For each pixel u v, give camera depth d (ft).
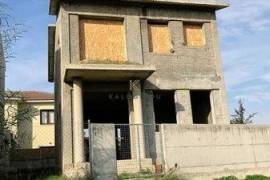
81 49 65.82
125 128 57.57
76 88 60.03
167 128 53.93
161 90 68.13
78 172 53.47
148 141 61.62
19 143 61.16
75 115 59.21
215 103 71.00
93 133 48.52
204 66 71.77
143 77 62.80
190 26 73.92
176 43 71.05
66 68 56.34
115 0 68.18
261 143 60.85
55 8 69.51
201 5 72.49
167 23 72.02
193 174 53.98
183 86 69.36
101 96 70.54
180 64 70.28
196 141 55.31
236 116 106.63
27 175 61.41
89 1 67.15
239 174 57.82
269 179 57.00
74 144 59.06
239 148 58.70
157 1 69.51
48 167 69.87
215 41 73.56
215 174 55.57
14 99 46.11
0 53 42.37
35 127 112.88
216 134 57.16
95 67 57.36
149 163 56.03
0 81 65.46
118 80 63.41
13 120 44.39
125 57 67.87
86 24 67.21
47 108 115.85
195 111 80.33
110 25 68.74
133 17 69.36
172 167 52.75
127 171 53.72
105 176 47.88
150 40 70.49
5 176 59.31
